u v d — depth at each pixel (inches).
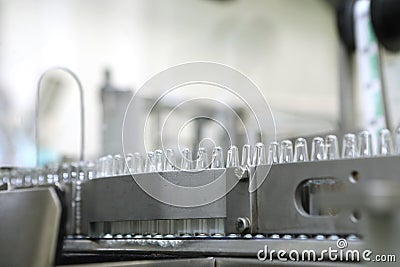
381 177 21.0
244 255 24.0
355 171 21.7
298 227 23.3
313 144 25.4
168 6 109.4
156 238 27.3
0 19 89.1
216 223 25.9
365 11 66.0
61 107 88.9
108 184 29.6
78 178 32.7
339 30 89.4
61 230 20.4
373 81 65.6
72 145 86.0
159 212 27.3
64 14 97.1
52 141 84.1
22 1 92.0
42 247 19.7
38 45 93.0
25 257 20.1
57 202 19.9
